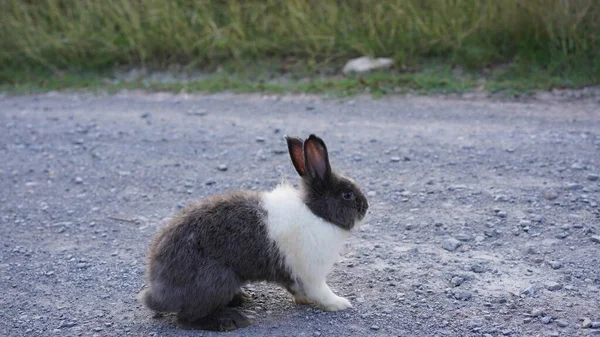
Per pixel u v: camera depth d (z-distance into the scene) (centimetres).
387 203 318
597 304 270
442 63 457
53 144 378
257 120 391
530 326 265
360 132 372
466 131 367
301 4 509
